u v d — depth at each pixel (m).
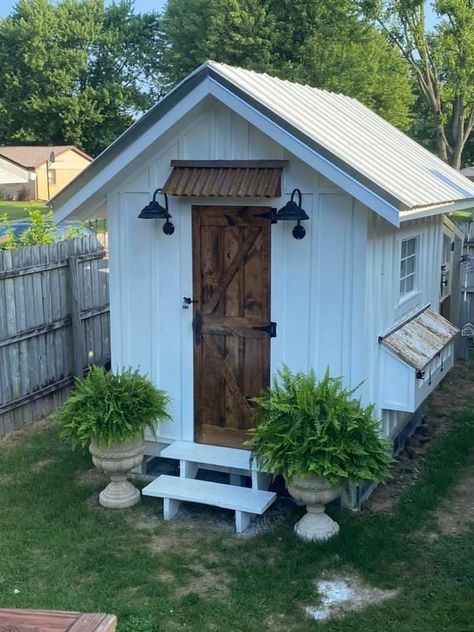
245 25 34.81
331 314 5.84
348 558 5.25
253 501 5.70
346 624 4.51
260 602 4.76
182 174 6.03
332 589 4.90
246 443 5.55
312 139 5.33
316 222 5.76
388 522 5.79
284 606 4.71
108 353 9.89
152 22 54.94
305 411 5.30
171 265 6.33
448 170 8.23
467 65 31.94
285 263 5.93
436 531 5.69
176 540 5.58
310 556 5.27
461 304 11.06
